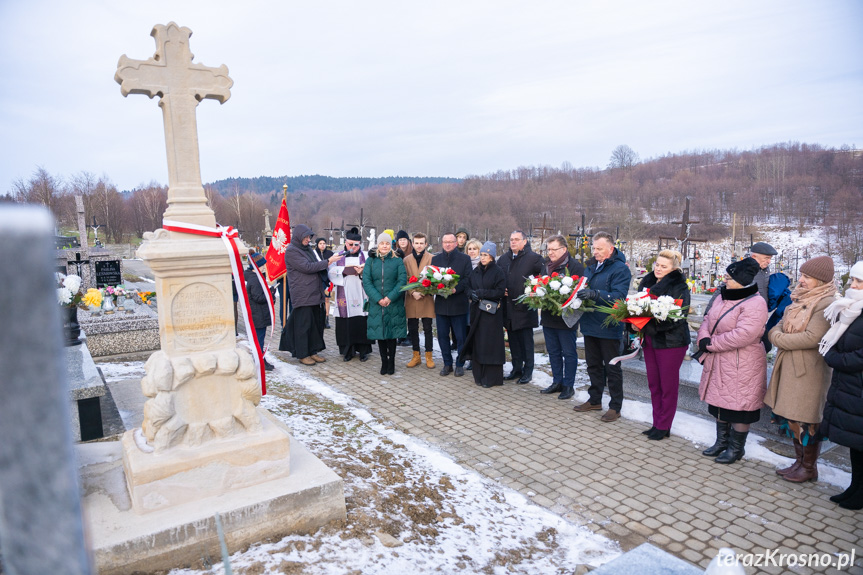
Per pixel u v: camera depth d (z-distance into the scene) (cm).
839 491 425
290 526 315
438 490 404
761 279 626
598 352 604
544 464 476
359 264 840
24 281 44
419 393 684
